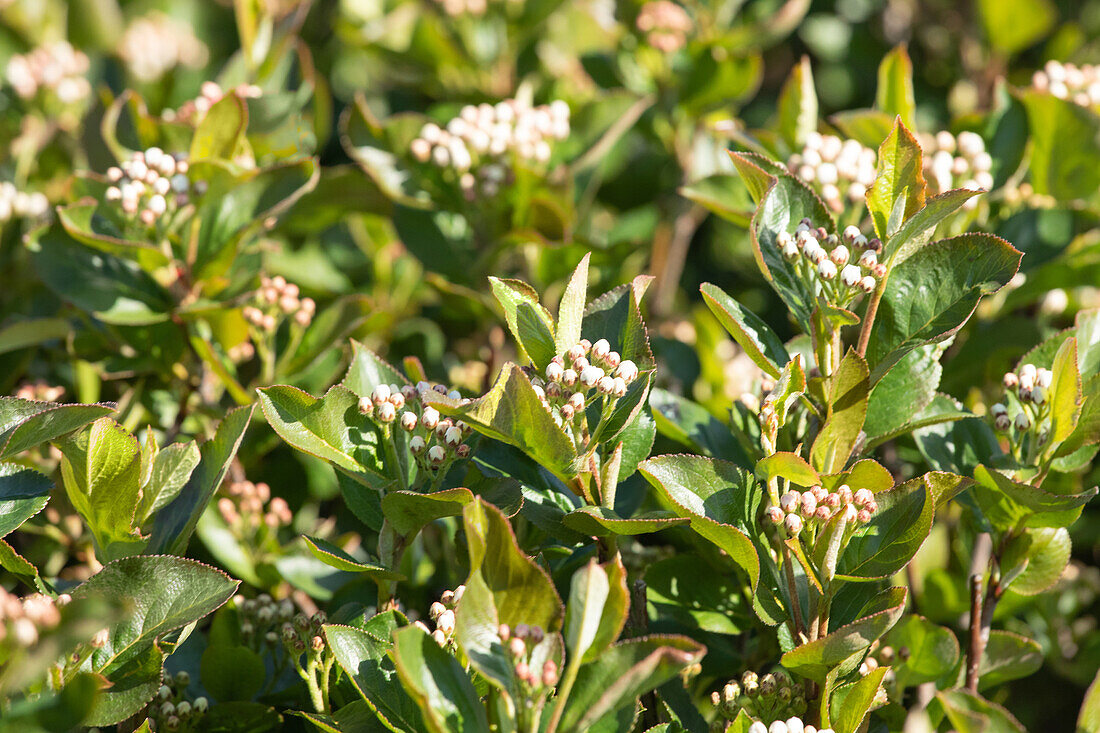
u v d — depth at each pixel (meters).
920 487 2.52
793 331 5.17
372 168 4.20
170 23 6.50
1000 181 3.89
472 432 2.71
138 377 3.98
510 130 4.18
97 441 2.61
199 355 3.77
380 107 6.26
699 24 5.52
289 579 3.65
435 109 4.66
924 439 3.03
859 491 2.47
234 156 3.73
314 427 2.60
